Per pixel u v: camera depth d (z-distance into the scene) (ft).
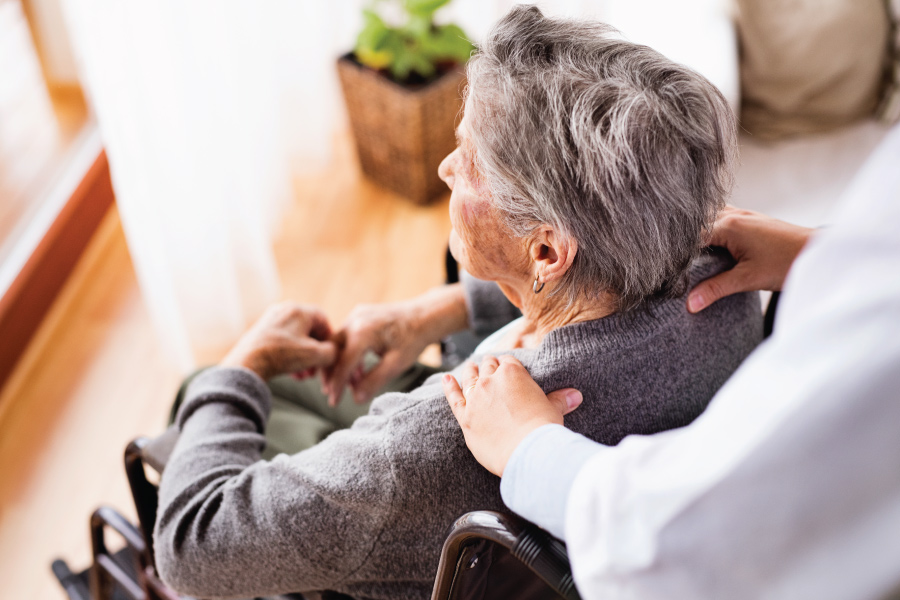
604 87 2.00
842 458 1.13
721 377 2.44
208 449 2.76
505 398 2.04
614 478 1.41
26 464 5.95
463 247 2.49
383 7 7.80
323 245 7.52
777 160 5.72
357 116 7.50
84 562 5.44
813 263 1.15
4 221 6.84
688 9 5.81
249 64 6.67
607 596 1.43
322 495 2.26
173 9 5.15
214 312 6.51
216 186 5.99
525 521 1.84
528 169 2.08
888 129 5.82
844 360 1.09
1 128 7.69
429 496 2.18
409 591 2.44
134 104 5.13
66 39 7.59
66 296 7.06
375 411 2.41
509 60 2.11
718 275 2.47
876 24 5.56
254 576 2.49
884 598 1.19
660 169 2.01
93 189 7.43
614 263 2.15
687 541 1.28
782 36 5.57
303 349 3.62
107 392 6.40
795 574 1.23
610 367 2.23
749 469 1.18
